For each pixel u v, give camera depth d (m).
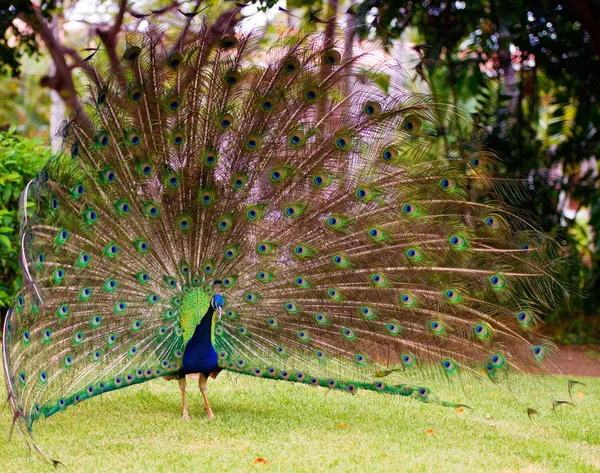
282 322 8.27
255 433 7.91
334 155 8.16
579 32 15.40
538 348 7.97
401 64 8.37
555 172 16.72
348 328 8.25
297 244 8.25
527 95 16.80
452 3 15.14
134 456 6.89
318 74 8.01
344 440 7.71
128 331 7.94
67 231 7.66
